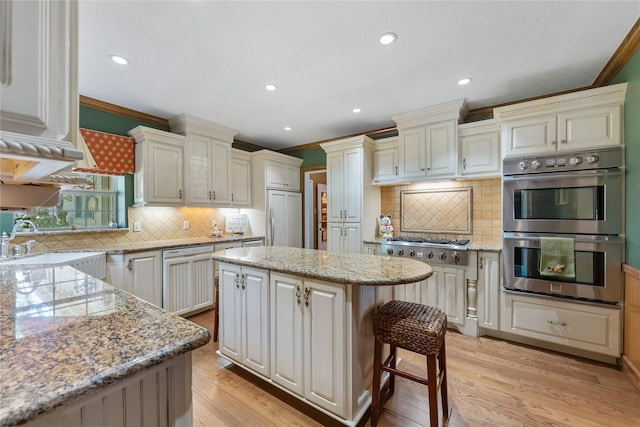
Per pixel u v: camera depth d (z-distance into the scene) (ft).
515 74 8.10
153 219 11.51
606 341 7.28
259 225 14.38
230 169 13.16
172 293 10.18
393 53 7.04
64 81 1.99
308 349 5.52
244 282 6.71
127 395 2.33
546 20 5.82
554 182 7.83
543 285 7.99
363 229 11.98
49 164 2.06
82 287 4.19
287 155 16.20
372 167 12.60
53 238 8.99
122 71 7.77
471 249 9.10
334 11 5.56
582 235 7.53
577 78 8.33
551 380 6.66
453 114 10.20
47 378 1.87
